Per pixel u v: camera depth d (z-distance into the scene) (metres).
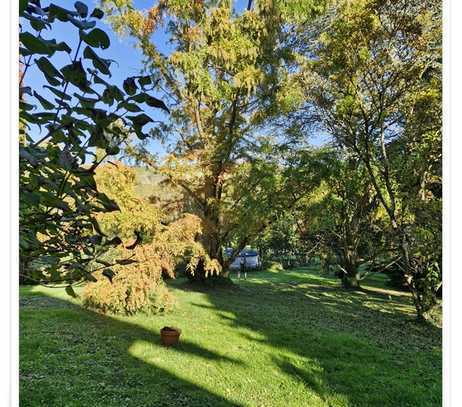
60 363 3.70
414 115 6.91
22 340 4.32
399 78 6.61
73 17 0.68
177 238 6.79
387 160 7.43
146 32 8.52
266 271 16.83
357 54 6.71
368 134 7.41
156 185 9.29
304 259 17.25
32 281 0.89
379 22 6.26
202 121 10.09
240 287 10.87
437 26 5.93
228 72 8.83
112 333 4.89
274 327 5.89
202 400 3.13
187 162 8.95
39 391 3.04
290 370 3.96
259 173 9.42
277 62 8.80
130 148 8.24
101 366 3.71
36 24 0.67
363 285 12.83
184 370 3.76
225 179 9.66
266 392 3.38
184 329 5.37
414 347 5.22
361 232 11.30
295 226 13.91
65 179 0.83
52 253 0.91
